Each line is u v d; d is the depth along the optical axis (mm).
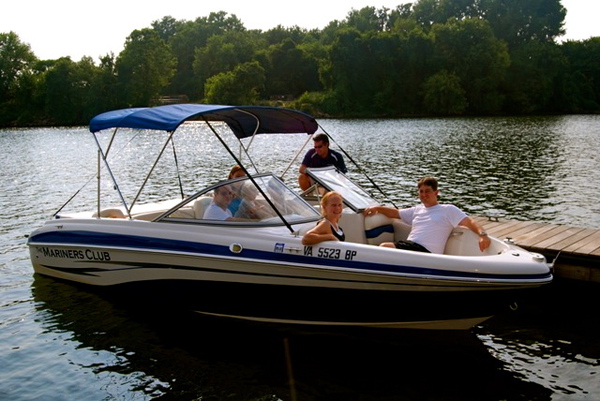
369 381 4852
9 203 13836
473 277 4945
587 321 6168
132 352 5449
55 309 6508
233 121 7625
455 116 71125
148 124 5922
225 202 5957
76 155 27562
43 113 75750
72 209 12992
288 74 92375
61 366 5207
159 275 6062
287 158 23859
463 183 15742
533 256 5273
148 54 75312
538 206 12250
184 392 4715
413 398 4590
